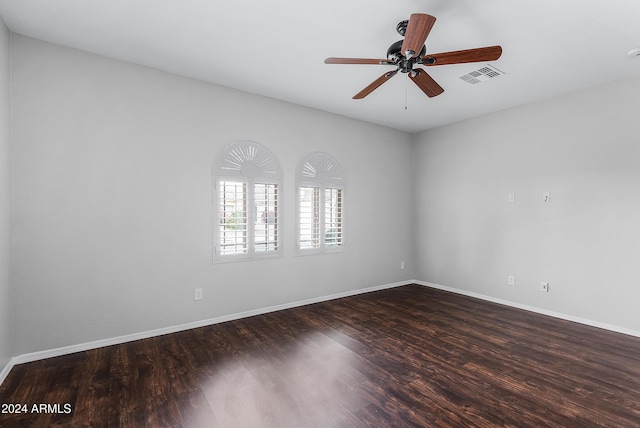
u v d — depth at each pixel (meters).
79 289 2.64
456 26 2.28
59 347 2.55
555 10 2.09
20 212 2.40
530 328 3.20
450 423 1.73
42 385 2.11
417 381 2.17
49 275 2.52
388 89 3.46
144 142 2.94
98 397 1.98
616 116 3.14
